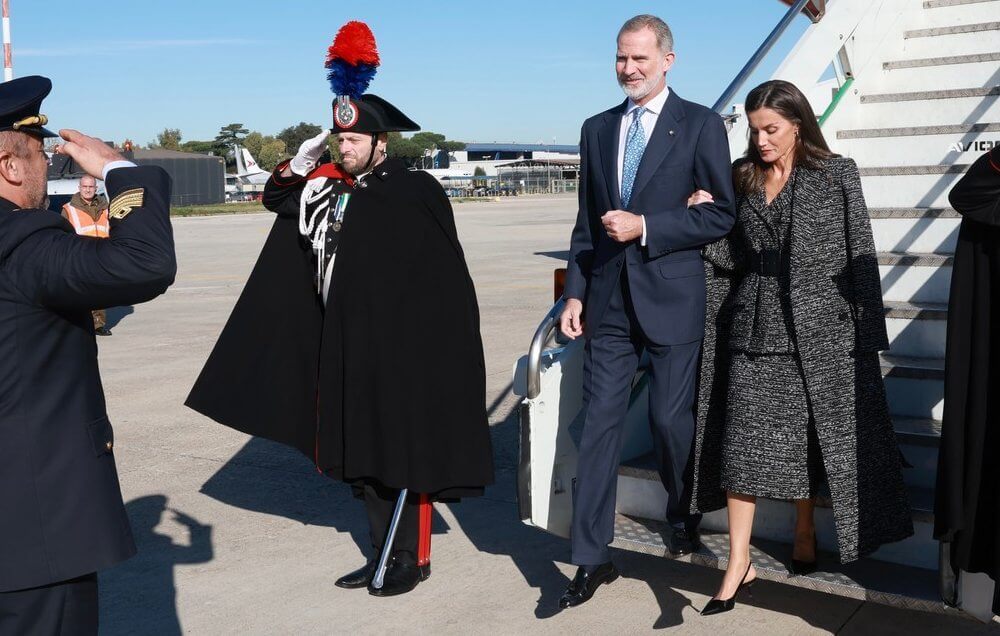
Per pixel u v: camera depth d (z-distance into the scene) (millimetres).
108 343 10250
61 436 2248
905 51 5758
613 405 3727
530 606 3908
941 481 3008
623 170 3732
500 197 81062
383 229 4121
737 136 4633
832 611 3766
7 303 2199
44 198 2391
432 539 4719
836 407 3318
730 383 3492
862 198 3357
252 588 4156
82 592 2336
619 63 3645
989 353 2936
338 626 3773
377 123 4117
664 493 4039
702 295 3646
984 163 2820
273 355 4375
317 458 4211
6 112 2250
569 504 4031
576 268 3900
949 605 3125
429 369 4062
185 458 6117
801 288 3334
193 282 15773
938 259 4410
